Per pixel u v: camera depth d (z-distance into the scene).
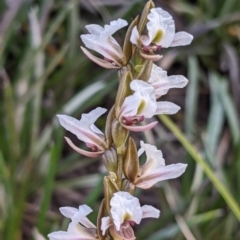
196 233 0.64
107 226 0.33
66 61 0.74
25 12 0.72
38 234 0.49
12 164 0.60
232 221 0.66
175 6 0.86
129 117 0.32
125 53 0.33
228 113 0.72
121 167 0.33
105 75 0.72
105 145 0.33
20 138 0.65
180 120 0.85
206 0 0.87
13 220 0.55
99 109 0.34
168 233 0.58
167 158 0.78
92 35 0.33
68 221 0.55
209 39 0.84
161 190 0.67
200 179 0.65
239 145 0.68
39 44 0.69
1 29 0.68
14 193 0.59
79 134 0.34
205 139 0.69
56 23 0.68
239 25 0.84
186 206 0.61
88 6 0.83
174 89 0.86
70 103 0.68
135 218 0.32
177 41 0.33
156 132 0.81
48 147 0.68
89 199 0.57
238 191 0.66
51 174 0.52
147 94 0.32
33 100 0.65
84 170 0.78
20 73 0.68
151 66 0.33
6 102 0.59
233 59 0.82
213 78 0.77
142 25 0.33
